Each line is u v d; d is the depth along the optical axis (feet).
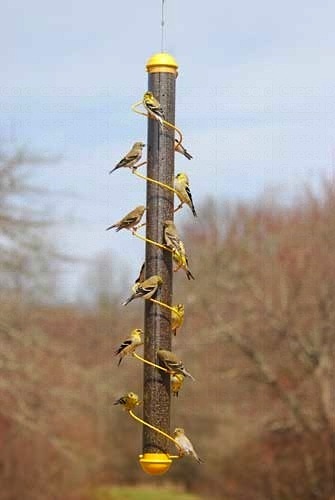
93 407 97.96
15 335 89.51
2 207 88.48
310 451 98.48
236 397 111.55
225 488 110.83
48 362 93.66
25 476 94.12
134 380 117.50
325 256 105.19
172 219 32.58
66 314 112.27
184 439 31.81
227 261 108.58
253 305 105.09
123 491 125.08
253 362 105.19
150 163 32.65
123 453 131.75
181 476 131.34
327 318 101.65
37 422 90.27
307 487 99.25
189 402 113.39
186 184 32.45
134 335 32.24
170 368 31.73
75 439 97.76
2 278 91.61
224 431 113.70
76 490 98.84
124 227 32.40
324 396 98.02
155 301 32.22
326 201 111.34
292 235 108.37
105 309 132.67
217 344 110.01
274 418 102.68
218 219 116.37
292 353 102.17
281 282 104.99
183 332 109.91
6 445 93.91
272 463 102.89
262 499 103.60
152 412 31.99
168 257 32.40
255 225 113.19
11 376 89.25
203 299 107.96
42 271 93.35
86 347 126.21
